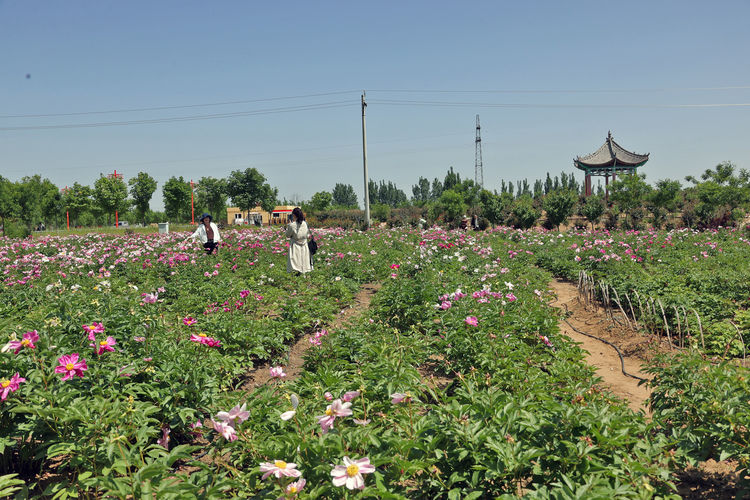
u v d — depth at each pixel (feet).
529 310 24.85
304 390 14.89
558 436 10.73
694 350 15.23
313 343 19.76
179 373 14.78
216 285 33.78
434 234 66.18
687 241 62.44
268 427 12.36
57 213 165.37
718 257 44.93
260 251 53.72
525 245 62.28
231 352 20.75
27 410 10.97
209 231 49.19
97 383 13.67
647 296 28.73
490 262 43.21
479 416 11.75
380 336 20.92
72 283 32.89
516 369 16.60
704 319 24.29
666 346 22.97
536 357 19.02
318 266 44.86
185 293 32.40
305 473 9.76
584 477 9.66
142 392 13.83
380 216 144.97
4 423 12.21
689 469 12.78
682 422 12.76
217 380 16.12
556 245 62.75
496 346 18.42
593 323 28.78
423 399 16.85
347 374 16.61
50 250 61.11
